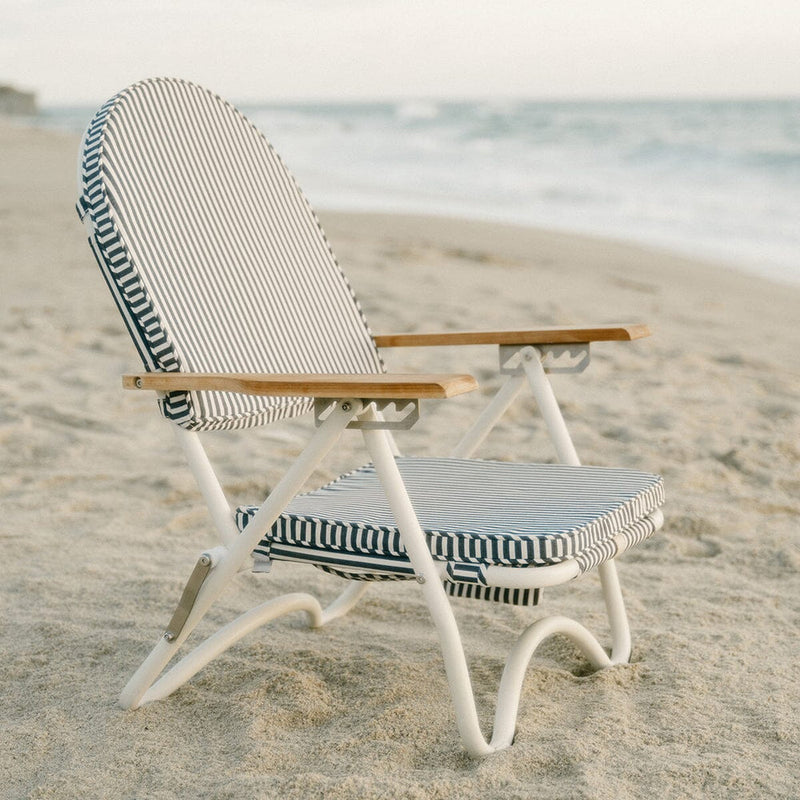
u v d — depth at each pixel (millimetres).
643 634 2398
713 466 3730
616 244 10977
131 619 2482
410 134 36250
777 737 1892
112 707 2037
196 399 1968
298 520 1856
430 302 6754
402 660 2242
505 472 2250
